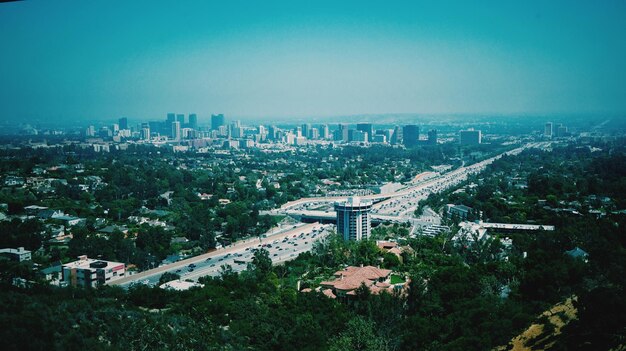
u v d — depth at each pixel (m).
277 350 190.50
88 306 185.62
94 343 161.25
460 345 172.62
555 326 176.25
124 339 169.62
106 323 176.62
